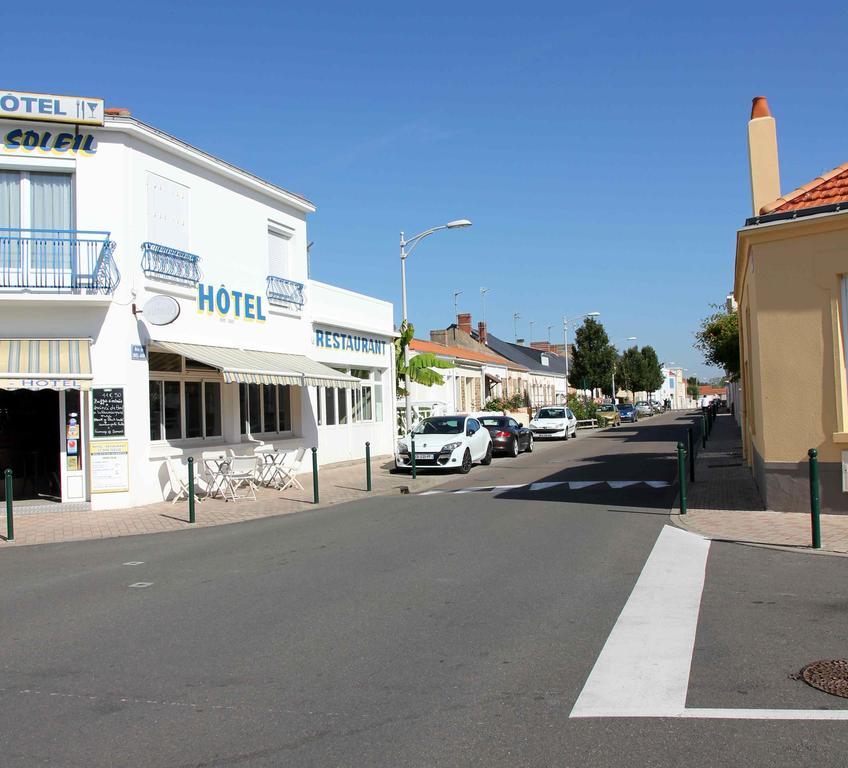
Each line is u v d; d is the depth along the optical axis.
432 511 13.02
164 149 15.38
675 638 5.75
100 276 13.91
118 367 14.12
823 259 10.74
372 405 24.94
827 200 11.22
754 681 4.85
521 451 27.61
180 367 16.02
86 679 5.20
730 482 15.01
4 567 9.43
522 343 81.31
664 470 18.33
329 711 4.55
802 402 10.97
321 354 21.36
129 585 8.14
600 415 50.78
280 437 19.53
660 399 130.25
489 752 3.97
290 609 6.88
